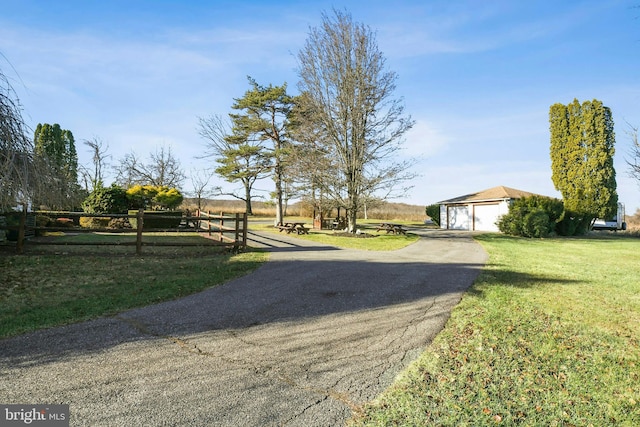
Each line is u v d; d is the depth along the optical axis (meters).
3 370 3.32
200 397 2.95
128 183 35.22
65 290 6.29
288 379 3.33
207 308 5.55
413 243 17.14
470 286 7.55
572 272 9.80
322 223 26.30
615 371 3.77
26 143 7.77
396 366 3.68
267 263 9.62
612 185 26.67
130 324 4.72
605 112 26.48
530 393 3.24
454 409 2.91
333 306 5.85
